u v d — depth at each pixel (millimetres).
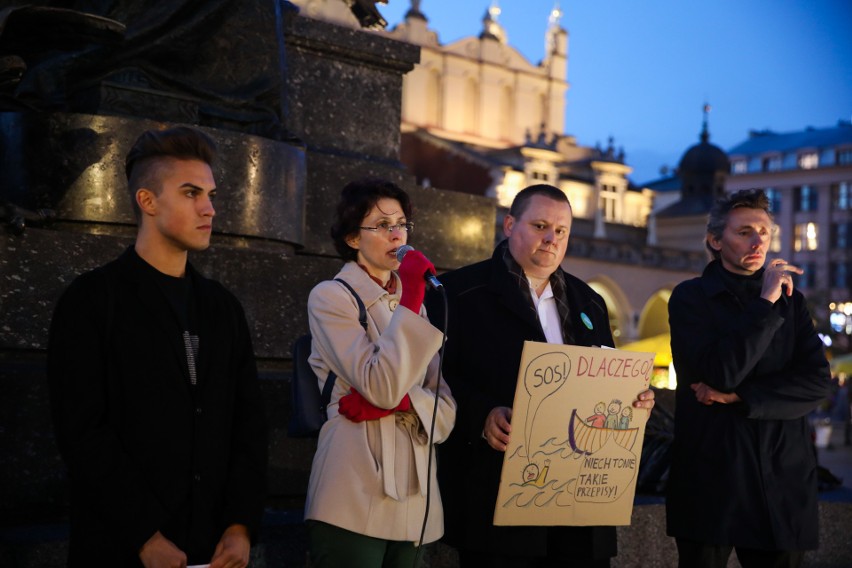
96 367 2344
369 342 2766
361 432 2762
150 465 2350
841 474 18719
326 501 2721
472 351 3273
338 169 5051
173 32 4461
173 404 2396
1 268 3648
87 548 2314
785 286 3664
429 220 5461
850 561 5047
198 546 2387
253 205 4344
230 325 2572
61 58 4328
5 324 3639
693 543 3611
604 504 3166
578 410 3072
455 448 3225
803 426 3645
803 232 71875
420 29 60219
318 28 5340
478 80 62031
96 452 2279
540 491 3055
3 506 3391
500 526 3088
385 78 5641
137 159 2506
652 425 5117
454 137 59844
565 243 3291
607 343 3408
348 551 2729
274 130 4641
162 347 2410
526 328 3260
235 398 2596
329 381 2812
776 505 3512
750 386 3535
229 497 2492
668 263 47438
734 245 3672
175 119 4395
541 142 56531
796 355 3695
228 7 4633
